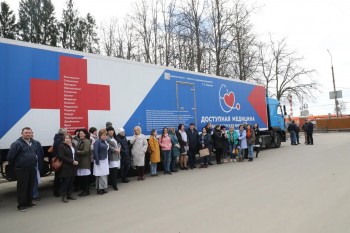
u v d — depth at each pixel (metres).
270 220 5.46
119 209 6.75
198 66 25.72
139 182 10.20
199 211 6.23
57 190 8.72
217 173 11.12
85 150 8.41
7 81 7.86
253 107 17.70
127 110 10.59
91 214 6.46
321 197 6.88
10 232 5.48
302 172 10.28
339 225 5.08
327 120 44.59
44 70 8.56
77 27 37.53
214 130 14.09
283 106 21.86
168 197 7.65
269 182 8.84
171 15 26.23
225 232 4.96
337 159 13.23
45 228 5.64
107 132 9.24
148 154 12.06
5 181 11.88
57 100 8.76
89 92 9.52
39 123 8.35
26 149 7.20
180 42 26.12
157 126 11.66
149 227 5.41
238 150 14.58
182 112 12.74
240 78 27.55
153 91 11.59
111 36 29.50
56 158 7.96
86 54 9.56
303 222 5.28
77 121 9.16
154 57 26.47
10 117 7.85
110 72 10.17
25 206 7.20
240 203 6.68
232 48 26.73
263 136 18.78
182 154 12.58
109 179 10.09
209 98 14.28
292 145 22.36
